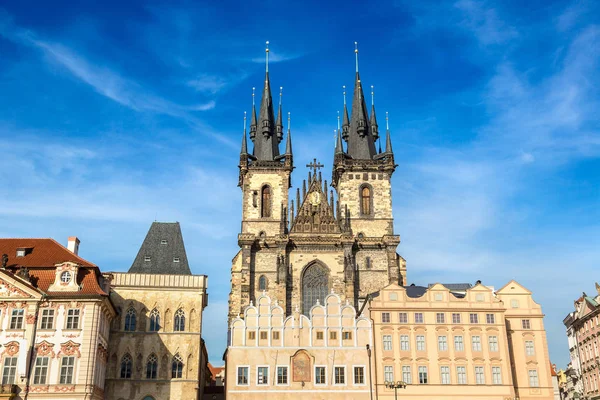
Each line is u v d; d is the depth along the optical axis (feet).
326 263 420.77
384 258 424.87
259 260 420.77
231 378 321.93
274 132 485.97
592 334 396.78
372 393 323.78
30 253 302.86
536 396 334.24
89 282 284.82
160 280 341.21
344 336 334.85
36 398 262.67
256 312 334.44
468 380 329.11
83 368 268.21
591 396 400.67
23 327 270.26
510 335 344.69
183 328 334.85
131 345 327.67
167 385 323.37
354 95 498.69
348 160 460.14
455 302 342.85
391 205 450.30
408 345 334.03
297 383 323.16
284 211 430.61
